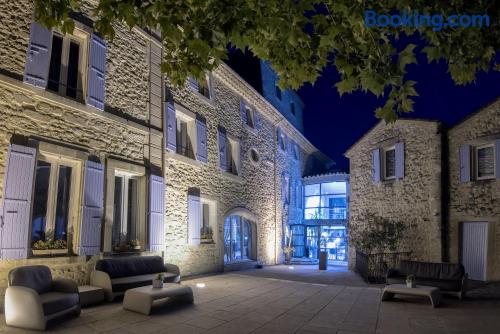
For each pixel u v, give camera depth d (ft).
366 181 41.39
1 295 17.66
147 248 26.63
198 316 17.92
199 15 10.03
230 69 39.11
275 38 10.96
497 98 30.42
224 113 39.91
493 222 30.25
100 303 20.10
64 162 22.26
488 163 31.60
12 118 19.40
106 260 22.00
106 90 25.08
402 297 24.16
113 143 25.11
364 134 41.50
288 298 23.35
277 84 12.14
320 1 10.66
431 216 33.68
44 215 21.24
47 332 14.58
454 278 25.05
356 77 10.84
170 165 30.42
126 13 10.14
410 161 36.22
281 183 53.36
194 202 32.73
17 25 19.99
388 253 34.96
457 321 17.97
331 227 59.67
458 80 11.02
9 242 18.26
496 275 29.63
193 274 32.42
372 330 16.22
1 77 18.86
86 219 22.18
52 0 10.92
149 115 28.55
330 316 18.70
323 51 11.06
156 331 15.25
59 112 21.74
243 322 17.07
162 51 30.66
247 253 44.42
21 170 19.13
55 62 23.00
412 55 9.70
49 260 20.10
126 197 26.91
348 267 43.16
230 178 39.68
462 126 33.22
